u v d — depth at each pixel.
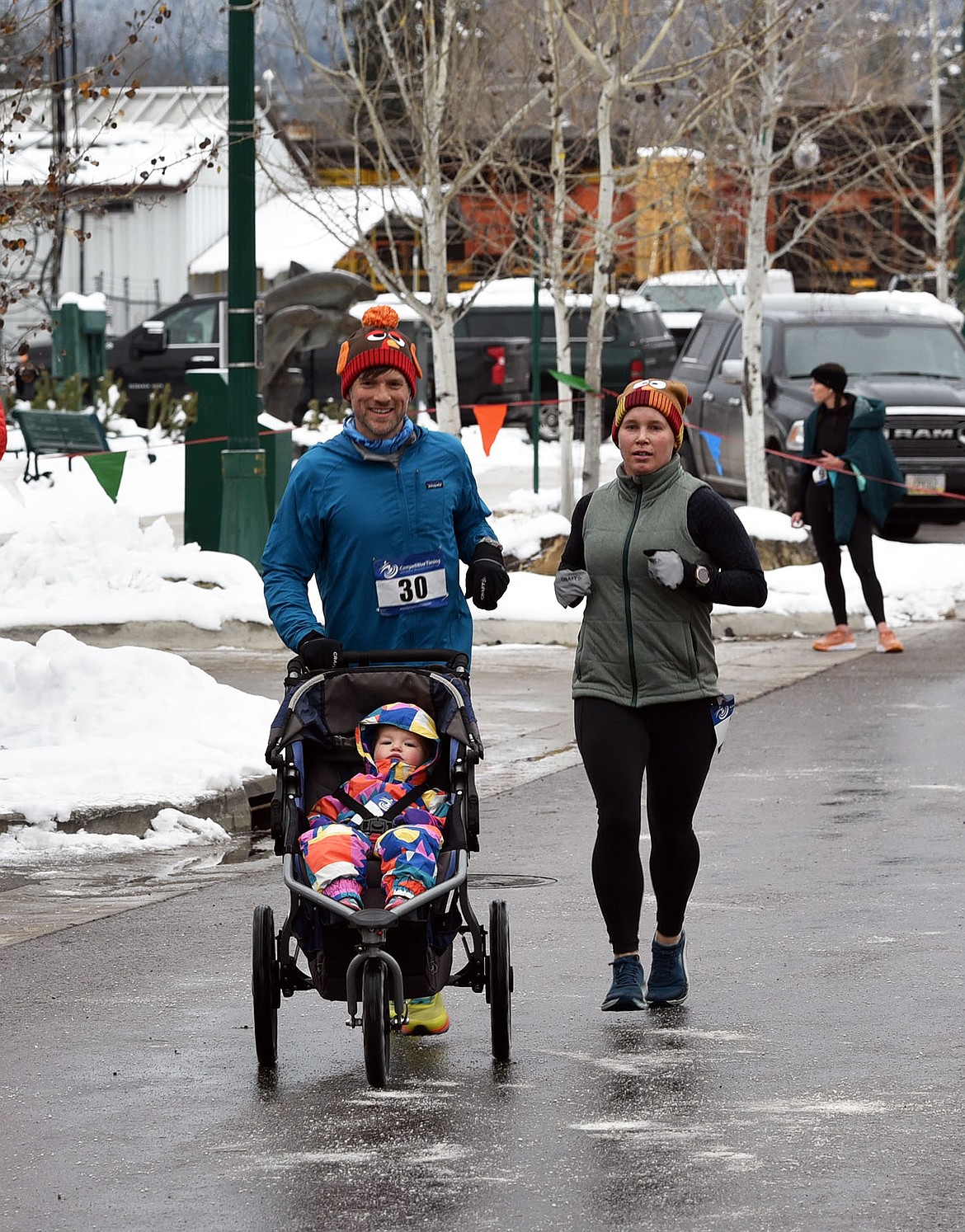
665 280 80.00
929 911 17.19
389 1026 12.46
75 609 34.06
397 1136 11.62
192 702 24.50
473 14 44.28
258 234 78.38
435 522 13.74
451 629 13.88
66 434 53.44
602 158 41.88
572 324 74.50
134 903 18.06
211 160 28.48
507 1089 12.54
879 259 79.12
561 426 44.56
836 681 31.30
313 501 13.78
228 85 35.09
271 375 61.53
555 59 41.66
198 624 33.78
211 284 92.88
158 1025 14.14
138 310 91.75
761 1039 13.55
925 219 75.75
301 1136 11.65
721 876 18.80
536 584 37.09
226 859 20.20
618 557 14.23
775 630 36.16
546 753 25.55
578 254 46.97
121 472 32.94
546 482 62.59
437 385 42.97
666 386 14.36
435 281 42.44
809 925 16.80
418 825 12.77
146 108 90.88
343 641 13.89
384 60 44.62
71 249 91.12
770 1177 10.82
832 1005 14.36
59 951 16.31
